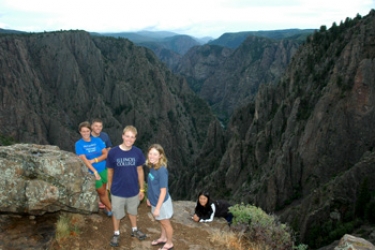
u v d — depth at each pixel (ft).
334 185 167.12
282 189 224.74
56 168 30.01
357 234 133.90
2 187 29.09
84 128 33.94
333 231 144.05
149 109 566.36
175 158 531.91
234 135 314.96
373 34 223.30
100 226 34.04
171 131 577.02
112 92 572.10
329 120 219.00
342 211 156.25
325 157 216.33
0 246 27.32
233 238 35.60
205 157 374.02
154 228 36.52
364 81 208.23
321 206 165.17
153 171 30.42
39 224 30.63
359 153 207.41
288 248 37.70
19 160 29.84
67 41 566.77
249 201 244.22
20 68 488.85
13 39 507.30
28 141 431.02
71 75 543.39
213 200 41.01
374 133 205.57
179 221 39.52
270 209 223.71
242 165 293.64
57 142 467.93
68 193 30.37
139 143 514.68
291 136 248.93
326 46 305.73
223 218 41.91
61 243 29.76
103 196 35.29
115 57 640.99
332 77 235.20
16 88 461.78
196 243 34.86
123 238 33.01
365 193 148.05
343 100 215.51
